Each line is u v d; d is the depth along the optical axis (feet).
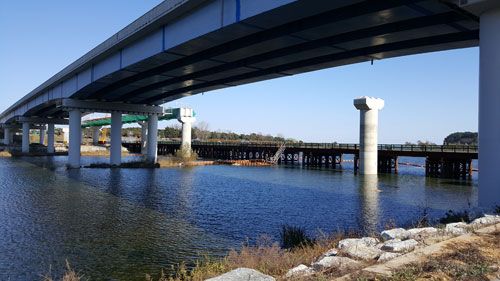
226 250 43.19
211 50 79.05
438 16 54.39
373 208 71.77
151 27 77.77
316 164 191.72
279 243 44.65
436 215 64.18
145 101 161.99
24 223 56.08
